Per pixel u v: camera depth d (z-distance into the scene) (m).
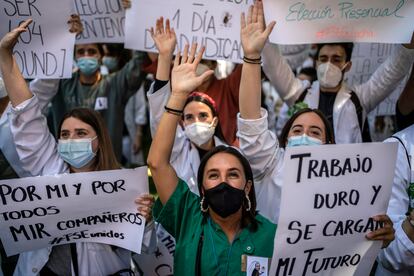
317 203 2.71
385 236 2.82
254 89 3.20
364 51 4.91
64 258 3.18
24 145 3.24
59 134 3.32
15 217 3.02
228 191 2.78
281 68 4.49
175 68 3.02
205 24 4.04
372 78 4.44
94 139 3.27
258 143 3.31
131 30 4.07
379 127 5.47
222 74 6.86
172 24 4.05
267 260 2.74
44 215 3.04
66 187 3.02
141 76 5.35
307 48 6.70
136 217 3.11
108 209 3.09
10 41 3.14
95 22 4.43
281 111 6.61
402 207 3.16
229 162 2.83
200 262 2.79
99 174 3.03
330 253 2.80
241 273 2.75
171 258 3.67
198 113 3.80
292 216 2.70
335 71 4.30
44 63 3.86
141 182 3.08
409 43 3.78
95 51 5.17
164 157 2.94
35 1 3.79
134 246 3.10
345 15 3.61
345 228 2.78
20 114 3.18
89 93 5.32
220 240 2.81
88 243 3.17
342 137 4.34
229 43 4.03
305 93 4.55
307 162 2.67
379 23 3.62
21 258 3.26
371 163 2.74
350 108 4.38
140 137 7.84
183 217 2.91
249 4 3.99
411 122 3.58
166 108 2.96
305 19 3.59
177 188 2.95
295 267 2.78
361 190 2.75
